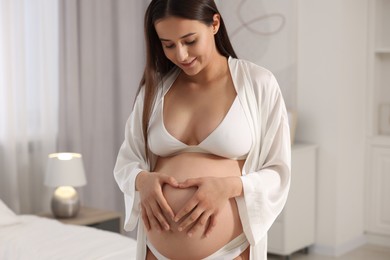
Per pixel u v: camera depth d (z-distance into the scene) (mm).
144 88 1734
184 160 1629
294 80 4891
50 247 2805
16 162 3975
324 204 4805
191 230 1522
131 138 1755
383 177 4957
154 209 1548
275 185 1589
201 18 1502
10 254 2818
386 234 4969
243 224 1574
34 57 4105
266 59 5008
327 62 4742
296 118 4785
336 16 4680
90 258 2633
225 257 1577
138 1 4762
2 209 3234
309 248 4879
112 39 4641
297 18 4848
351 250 4898
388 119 5105
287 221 4543
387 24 5109
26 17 4047
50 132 4184
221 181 1511
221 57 1662
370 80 4988
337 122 4723
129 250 2762
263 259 1624
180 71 1692
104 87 4586
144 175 1599
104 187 4641
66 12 4258
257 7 5012
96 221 3811
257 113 1618
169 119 1653
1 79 3898
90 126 4512
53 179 3764
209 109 1617
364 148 5023
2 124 3932
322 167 4805
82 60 4414
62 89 4262
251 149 1614
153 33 1641
